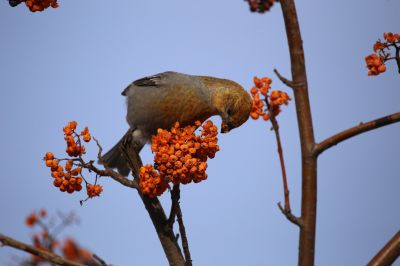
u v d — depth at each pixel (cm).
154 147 676
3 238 473
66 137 663
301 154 510
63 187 663
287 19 530
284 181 488
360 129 497
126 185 687
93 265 646
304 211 491
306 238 483
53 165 658
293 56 525
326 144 501
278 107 538
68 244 704
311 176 498
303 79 521
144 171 684
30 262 654
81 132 670
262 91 533
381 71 581
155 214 712
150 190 686
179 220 687
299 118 516
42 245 691
